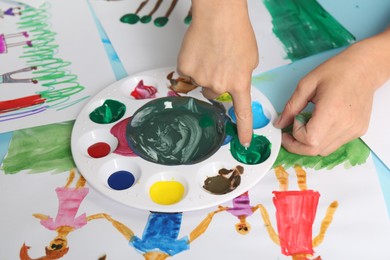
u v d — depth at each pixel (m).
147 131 0.71
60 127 0.74
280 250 0.58
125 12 0.96
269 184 0.66
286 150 0.70
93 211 0.63
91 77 0.83
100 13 0.96
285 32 0.89
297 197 0.64
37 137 0.73
